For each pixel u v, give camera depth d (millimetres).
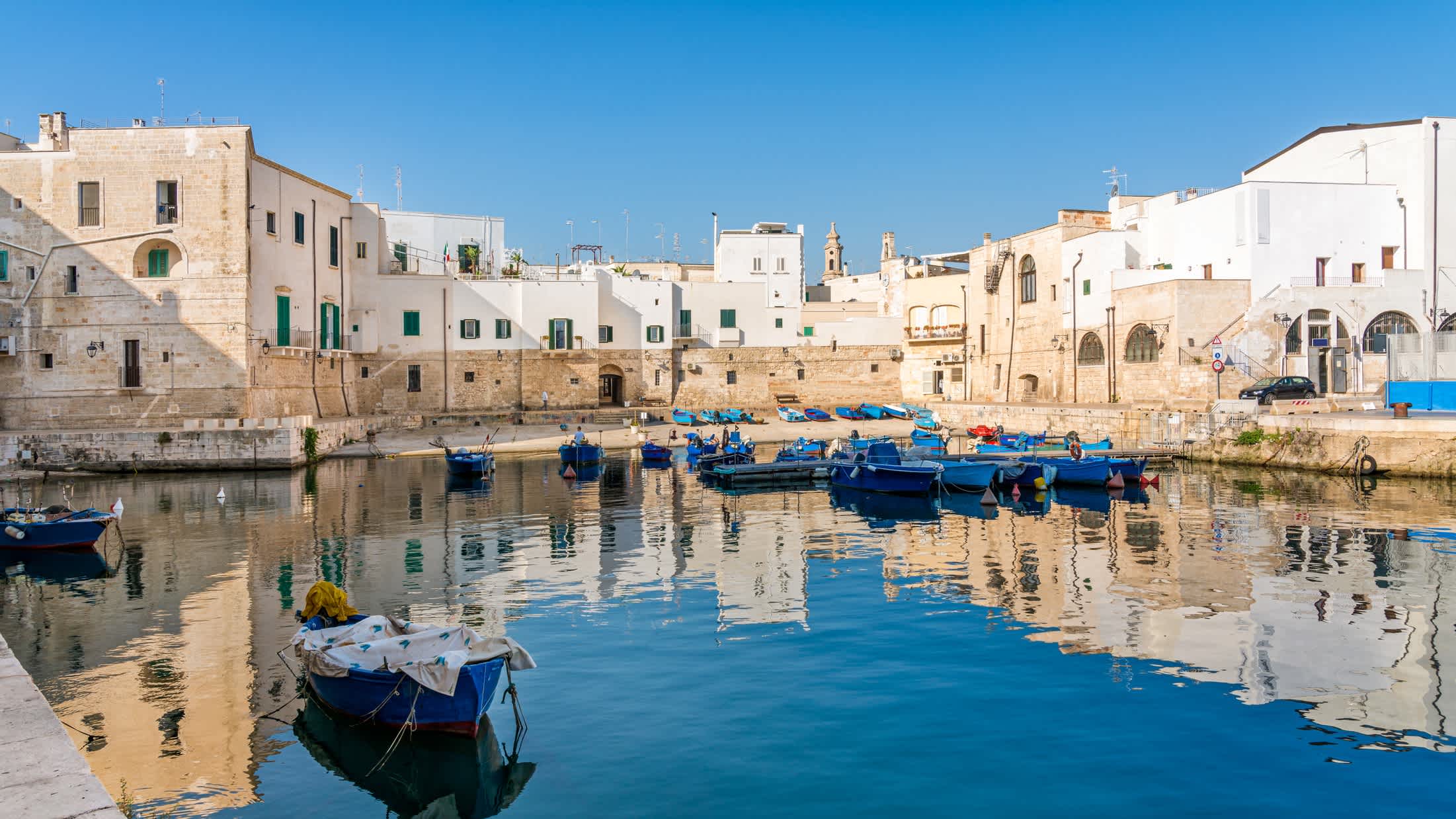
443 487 38625
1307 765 11547
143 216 46000
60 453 42406
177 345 45938
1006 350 64500
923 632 17172
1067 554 24047
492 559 24234
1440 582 20375
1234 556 23375
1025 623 17656
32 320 45938
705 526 29125
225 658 16172
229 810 10836
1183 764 11641
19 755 8883
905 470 35250
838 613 18531
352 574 22609
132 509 32844
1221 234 50906
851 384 71750
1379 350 49438
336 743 12523
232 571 23094
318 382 55594
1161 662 15273
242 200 46062
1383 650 15781
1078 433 50531
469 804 10859
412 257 70938
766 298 75375
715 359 69812
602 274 67625
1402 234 50594
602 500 34781
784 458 44688
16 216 45969
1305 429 39031
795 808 10734
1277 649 15875
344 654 12719
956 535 27219
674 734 12688
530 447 52219
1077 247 56594
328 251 57812
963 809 10664
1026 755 11945
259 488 38438
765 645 16469
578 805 10859
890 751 12102
